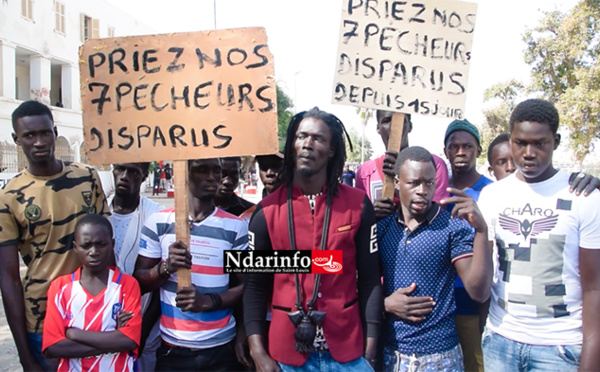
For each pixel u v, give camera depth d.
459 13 2.96
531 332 2.38
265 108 2.63
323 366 2.37
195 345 2.66
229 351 2.79
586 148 14.77
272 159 3.61
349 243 2.42
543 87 16.38
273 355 2.42
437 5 2.96
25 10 20.75
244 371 2.85
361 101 2.97
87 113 2.75
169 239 2.75
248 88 2.65
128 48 2.73
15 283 2.69
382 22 2.97
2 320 5.55
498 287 2.53
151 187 27.38
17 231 2.73
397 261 2.58
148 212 3.35
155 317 2.97
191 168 2.78
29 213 2.68
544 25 15.87
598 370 2.22
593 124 14.07
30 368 2.70
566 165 15.81
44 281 2.73
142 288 2.72
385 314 2.63
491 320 2.58
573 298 2.34
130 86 2.72
